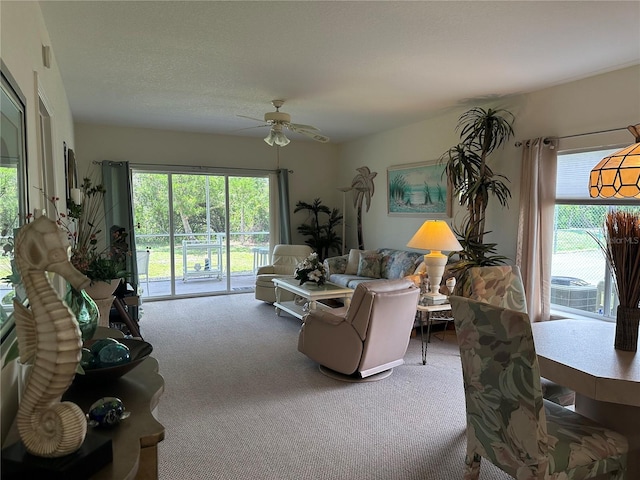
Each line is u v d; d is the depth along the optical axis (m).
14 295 1.33
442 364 3.81
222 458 2.37
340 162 7.68
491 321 1.71
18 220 1.45
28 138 1.74
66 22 2.66
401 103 4.75
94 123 5.93
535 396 1.60
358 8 2.49
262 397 3.14
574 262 4.11
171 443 2.52
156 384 1.49
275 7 2.48
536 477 1.64
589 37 2.91
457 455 2.41
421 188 5.75
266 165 7.19
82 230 4.61
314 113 5.27
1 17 1.31
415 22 2.67
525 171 4.22
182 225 6.71
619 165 1.92
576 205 4.05
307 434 2.63
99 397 1.38
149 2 2.42
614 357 1.94
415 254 5.55
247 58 3.32
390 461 2.35
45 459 0.96
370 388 3.30
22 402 0.99
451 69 3.58
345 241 7.59
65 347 0.97
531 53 3.20
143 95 4.43
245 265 7.21
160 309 5.88
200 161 6.67
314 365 3.78
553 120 4.09
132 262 6.11
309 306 4.86
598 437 1.80
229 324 5.11
